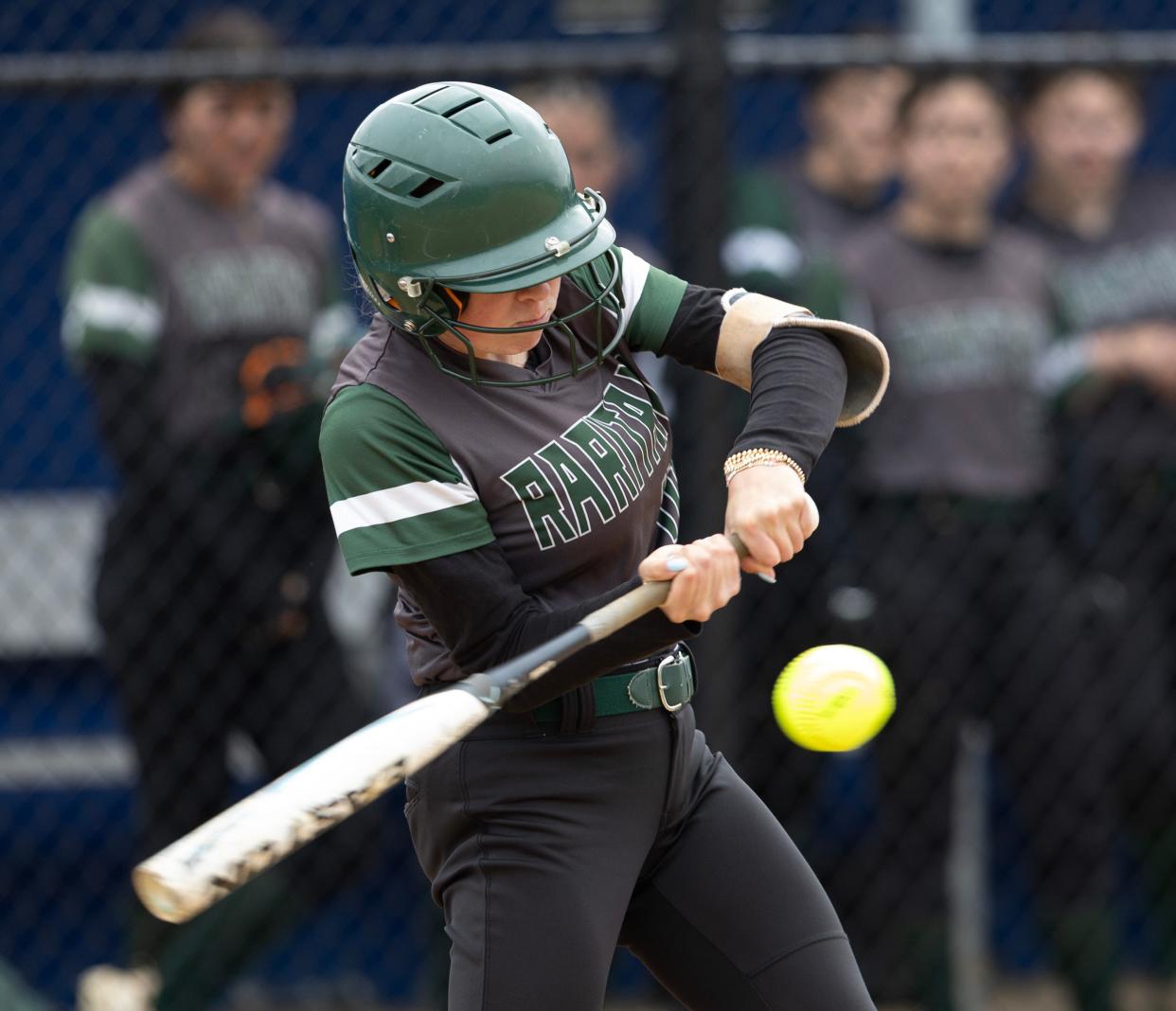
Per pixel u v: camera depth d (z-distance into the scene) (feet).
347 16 59.98
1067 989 48.75
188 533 44.32
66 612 57.93
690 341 26.76
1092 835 47.80
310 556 45.03
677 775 26.50
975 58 46.11
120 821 57.67
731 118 46.01
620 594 23.65
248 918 45.55
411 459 24.30
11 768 56.70
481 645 24.25
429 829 26.68
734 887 26.66
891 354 46.32
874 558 46.16
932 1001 48.16
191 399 44.55
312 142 59.36
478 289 23.76
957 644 46.39
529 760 25.66
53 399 59.52
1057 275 49.60
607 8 59.16
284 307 46.06
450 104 24.13
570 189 24.54
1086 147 49.49
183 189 45.57
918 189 47.09
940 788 47.16
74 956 57.21
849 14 62.18
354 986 56.80
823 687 26.73
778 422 24.62
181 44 45.91
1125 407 48.70
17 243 58.85
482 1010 25.45
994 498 46.37
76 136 58.85
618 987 55.52
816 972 26.43
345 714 45.62
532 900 25.52
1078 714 47.21
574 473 25.00
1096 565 48.65
